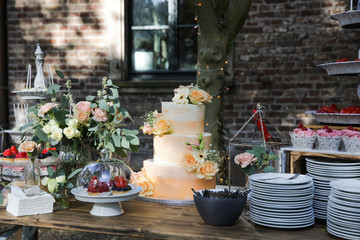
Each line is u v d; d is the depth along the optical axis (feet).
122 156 6.89
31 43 17.07
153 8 16.49
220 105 11.37
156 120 6.93
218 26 11.07
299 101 14.89
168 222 5.66
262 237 5.10
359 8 7.64
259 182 5.52
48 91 6.73
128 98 16.33
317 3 14.60
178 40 16.40
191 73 16.28
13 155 7.39
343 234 5.05
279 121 15.07
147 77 16.65
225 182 12.00
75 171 6.31
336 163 5.79
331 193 5.33
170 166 6.81
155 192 6.94
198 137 6.90
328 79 14.62
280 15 14.93
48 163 6.41
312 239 5.07
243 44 15.26
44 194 6.09
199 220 5.78
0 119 17.08
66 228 5.63
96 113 6.43
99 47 16.53
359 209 4.99
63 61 16.85
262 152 6.09
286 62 14.96
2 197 6.25
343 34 14.43
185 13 16.30
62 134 6.60
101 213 5.95
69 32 16.74
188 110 6.94
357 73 7.37
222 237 5.06
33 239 6.76
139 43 16.67
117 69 16.37
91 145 6.89
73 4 16.63
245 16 11.19
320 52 14.66
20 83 17.25
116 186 5.92
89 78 16.66
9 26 17.20
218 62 11.17
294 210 5.40
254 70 15.20
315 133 6.39
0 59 17.08
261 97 15.20
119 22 16.28
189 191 6.81
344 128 7.03
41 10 16.92
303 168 6.84
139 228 5.37
